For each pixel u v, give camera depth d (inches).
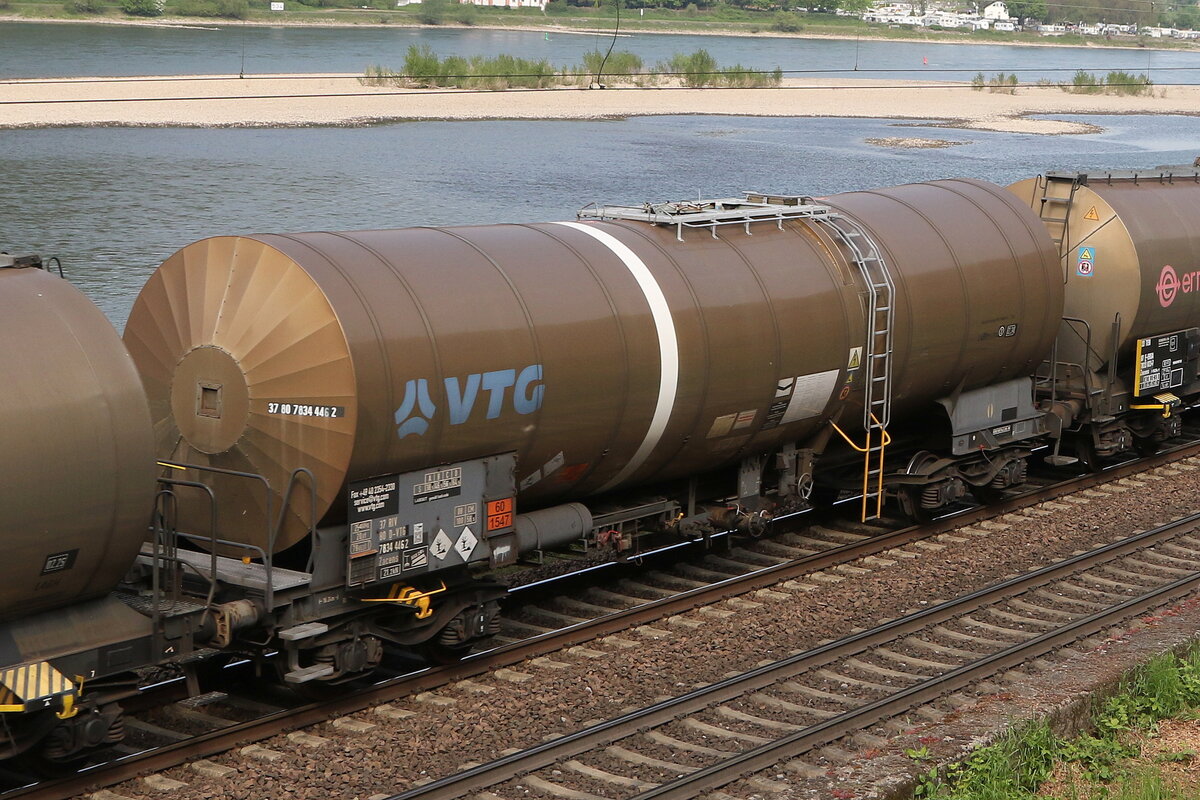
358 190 2888.8
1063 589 930.1
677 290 828.0
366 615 718.5
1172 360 1246.9
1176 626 834.2
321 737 667.4
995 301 1031.0
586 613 864.9
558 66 5693.9
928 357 989.8
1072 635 830.5
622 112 4785.9
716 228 892.0
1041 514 1120.8
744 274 872.3
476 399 715.4
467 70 5103.3
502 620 842.8
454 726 684.7
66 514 569.9
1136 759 680.4
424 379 689.0
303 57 5866.1
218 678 740.7
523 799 606.9
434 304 706.8
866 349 940.6
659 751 660.7
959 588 935.0
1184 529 1069.1
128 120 3892.7
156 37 6678.2
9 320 569.6
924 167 3587.6
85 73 4867.1
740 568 962.1
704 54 5802.2
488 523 744.3
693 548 1000.9
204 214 2568.9
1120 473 1243.2
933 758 634.2
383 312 682.8
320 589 685.3
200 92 4520.2
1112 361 1182.3
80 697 608.4
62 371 573.3
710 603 879.7
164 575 673.6
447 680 741.9
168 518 686.5
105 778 603.2
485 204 2743.6
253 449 693.3
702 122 4638.3
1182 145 4441.4
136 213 2561.5
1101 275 1178.0
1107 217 1176.2
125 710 677.3
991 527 1082.1
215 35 6948.8
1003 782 621.3
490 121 4323.3
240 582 669.3
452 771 635.5
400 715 697.0
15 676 565.9
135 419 597.6
